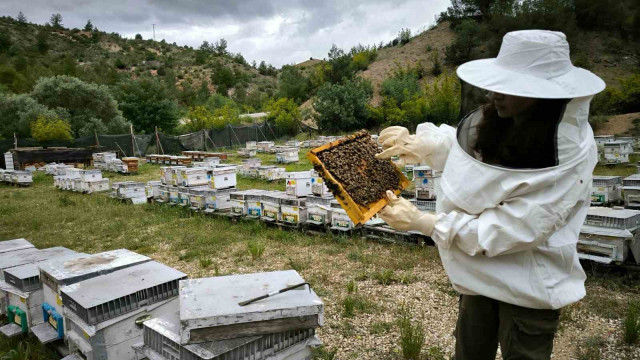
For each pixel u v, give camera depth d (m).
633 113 27.80
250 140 33.47
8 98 32.28
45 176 20.33
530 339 2.26
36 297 4.31
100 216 10.90
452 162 2.24
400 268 6.33
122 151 27.70
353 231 8.14
